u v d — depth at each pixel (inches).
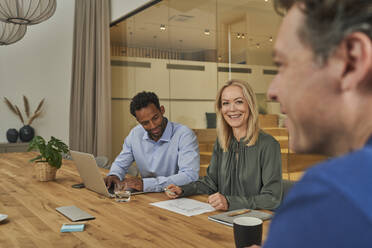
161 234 52.1
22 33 210.8
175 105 185.5
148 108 95.6
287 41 14.6
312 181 12.3
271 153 74.3
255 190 76.2
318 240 11.3
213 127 161.0
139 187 83.6
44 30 280.4
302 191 12.3
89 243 48.9
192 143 101.1
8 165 135.6
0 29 201.9
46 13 175.3
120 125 233.3
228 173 81.1
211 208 67.6
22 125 273.1
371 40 12.4
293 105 14.8
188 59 174.7
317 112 14.0
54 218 62.2
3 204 73.4
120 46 229.5
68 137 283.4
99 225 57.4
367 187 11.2
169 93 189.3
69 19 284.0
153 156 105.1
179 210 66.4
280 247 12.3
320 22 13.4
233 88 77.8
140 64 210.7
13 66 272.8
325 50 13.2
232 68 151.0
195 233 52.4
